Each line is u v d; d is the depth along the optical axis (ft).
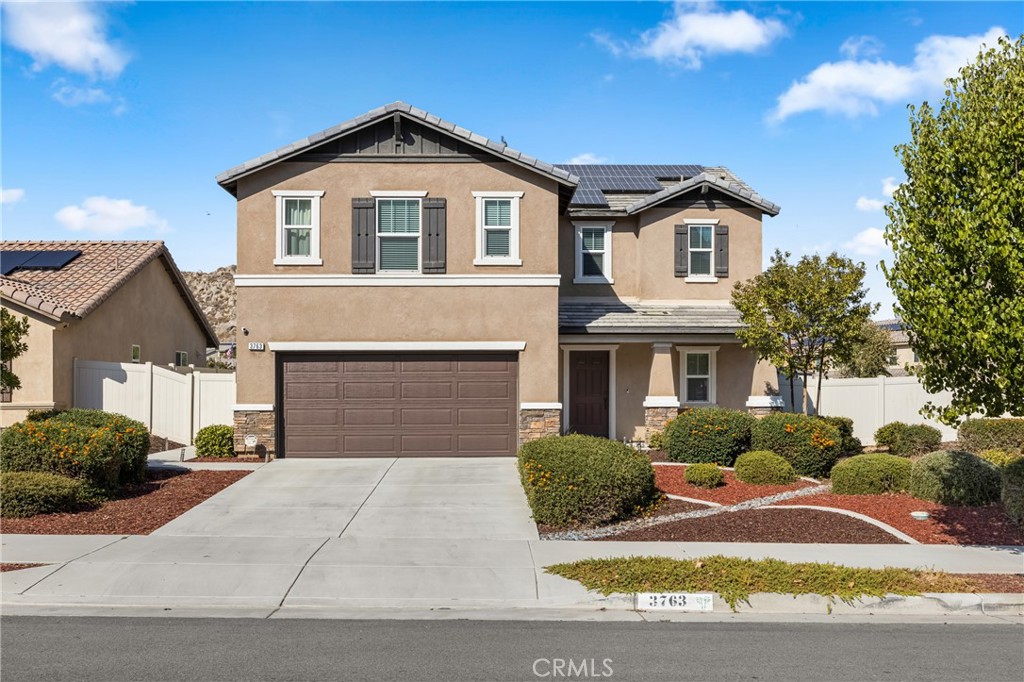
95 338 69.67
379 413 56.75
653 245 66.59
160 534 35.53
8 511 37.99
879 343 86.74
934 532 36.11
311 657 21.67
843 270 56.49
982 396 28.89
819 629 24.63
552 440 43.29
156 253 81.87
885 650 22.58
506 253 57.11
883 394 67.31
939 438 60.23
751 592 27.02
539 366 56.70
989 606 26.63
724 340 62.39
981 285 27.86
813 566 29.30
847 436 59.88
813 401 69.51
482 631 24.17
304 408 56.49
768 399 64.44
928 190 29.73
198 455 56.75
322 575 29.48
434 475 49.96
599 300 67.51
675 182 73.61
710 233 67.10
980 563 31.09
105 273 74.49
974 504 40.45
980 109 29.14
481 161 56.80
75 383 65.21
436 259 56.39
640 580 28.04
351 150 56.54
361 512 40.34
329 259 56.34
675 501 43.21
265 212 56.24
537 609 26.71
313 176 56.44
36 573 29.09
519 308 56.75
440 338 56.39
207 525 37.40
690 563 29.71
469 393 57.00
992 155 28.25
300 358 56.59
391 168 56.54
